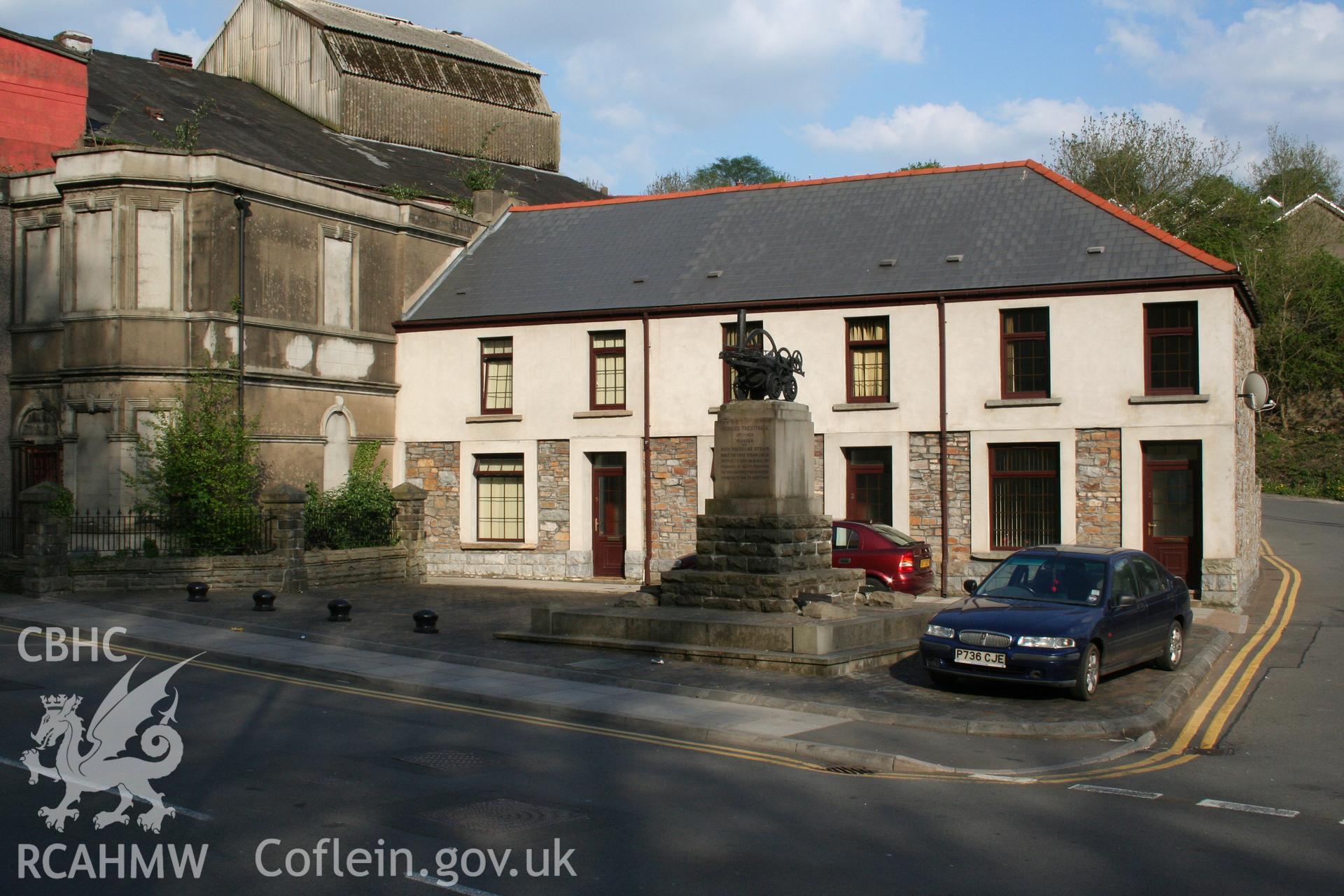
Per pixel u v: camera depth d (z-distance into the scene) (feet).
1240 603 73.61
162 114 115.75
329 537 84.89
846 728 38.55
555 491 91.71
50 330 85.71
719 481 55.47
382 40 150.41
